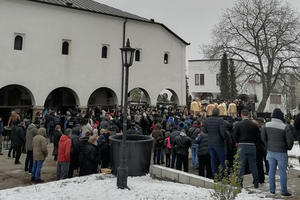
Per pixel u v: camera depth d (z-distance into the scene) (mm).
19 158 11766
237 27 28484
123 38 25141
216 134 6941
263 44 27531
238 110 19625
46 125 17672
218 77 41750
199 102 20766
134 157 8133
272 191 5809
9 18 20172
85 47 23328
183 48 28969
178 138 9211
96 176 7738
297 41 26078
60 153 8117
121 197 5844
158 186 6715
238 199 5355
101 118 18125
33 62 20969
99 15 24156
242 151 6105
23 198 5863
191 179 7184
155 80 26656
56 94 24203
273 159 5805
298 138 6684
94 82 23547
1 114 21875
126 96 6941
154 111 19812
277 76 26875
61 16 22406
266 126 5918
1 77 19625
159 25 27297
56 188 6602
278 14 26609
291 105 37000
